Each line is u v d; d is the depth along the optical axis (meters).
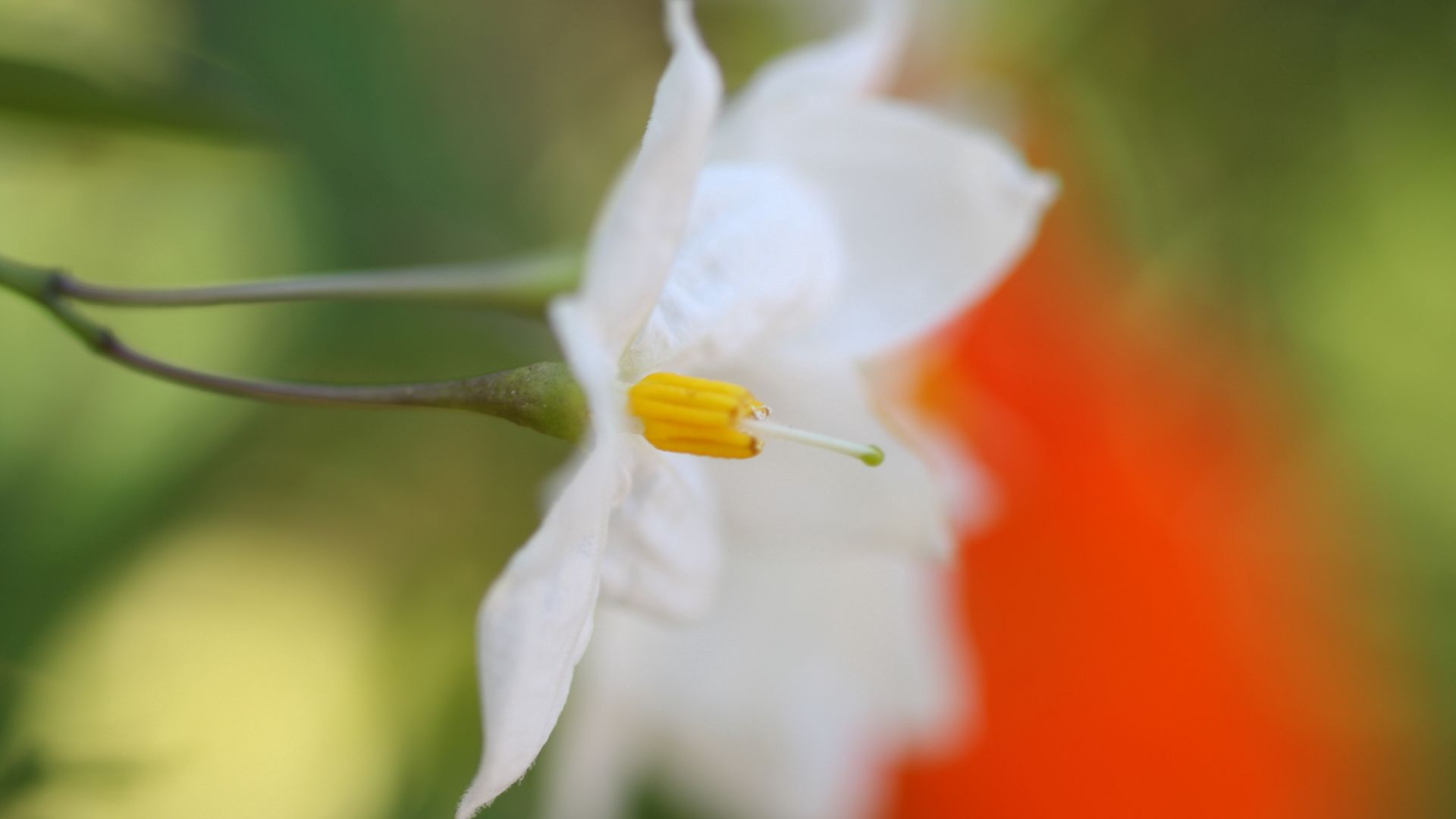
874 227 0.12
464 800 0.10
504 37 0.16
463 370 0.15
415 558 0.16
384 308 0.15
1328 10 0.23
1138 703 0.16
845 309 0.12
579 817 0.14
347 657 0.16
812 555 0.13
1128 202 0.23
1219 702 0.17
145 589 0.15
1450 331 0.25
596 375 0.10
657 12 0.17
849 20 0.16
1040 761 0.16
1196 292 0.24
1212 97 0.23
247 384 0.11
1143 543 0.17
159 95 0.12
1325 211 0.25
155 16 0.14
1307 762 0.20
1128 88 0.22
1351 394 0.26
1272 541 0.22
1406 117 0.24
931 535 0.12
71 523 0.14
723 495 0.12
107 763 0.13
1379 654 0.24
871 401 0.12
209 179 0.14
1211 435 0.23
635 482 0.11
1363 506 0.25
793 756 0.14
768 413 0.11
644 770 0.15
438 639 0.16
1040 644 0.16
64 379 0.15
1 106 0.12
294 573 0.16
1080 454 0.17
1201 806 0.17
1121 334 0.21
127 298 0.11
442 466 0.16
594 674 0.14
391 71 0.15
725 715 0.14
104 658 0.14
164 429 0.15
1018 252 0.12
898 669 0.14
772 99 0.12
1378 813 0.23
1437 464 0.26
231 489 0.15
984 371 0.17
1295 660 0.22
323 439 0.15
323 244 0.15
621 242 0.10
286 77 0.15
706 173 0.12
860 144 0.12
